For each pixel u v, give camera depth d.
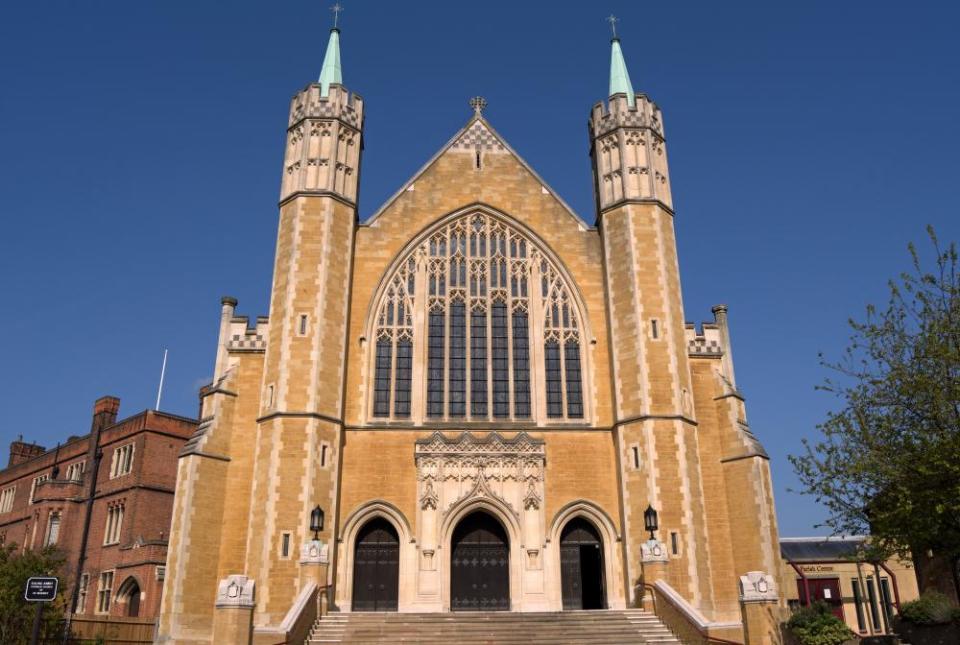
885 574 53.03
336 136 41.47
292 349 37.06
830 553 56.69
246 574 34.25
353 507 36.69
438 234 42.44
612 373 39.31
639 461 36.56
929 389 24.48
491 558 37.38
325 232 39.31
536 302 41.38
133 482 57.84
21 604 37.12
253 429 38.03
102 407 65.31
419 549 36.06
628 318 39.03
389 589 36.41
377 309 40.59
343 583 35.53
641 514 35.84
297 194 40.03
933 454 23.80
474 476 37.25
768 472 38.25
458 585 36.81
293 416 35.94
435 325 40.78
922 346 25.20
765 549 36.50
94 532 60.06
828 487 26.30
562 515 37.34
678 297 40.12
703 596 34.62
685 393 38.25
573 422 39.12
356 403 38.59
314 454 35.50
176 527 35.44
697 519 35.97
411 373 39.62
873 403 25.81
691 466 36.78
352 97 42.97
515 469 37.59
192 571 34.94
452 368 40.06
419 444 37.47
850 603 53.00
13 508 73.75
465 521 37.88
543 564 36.38
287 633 26.89
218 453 37.09
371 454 37.69
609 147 42.94
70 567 59.41
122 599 53.97
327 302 38.25
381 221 42.00
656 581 32.50
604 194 42.22
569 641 29.77
